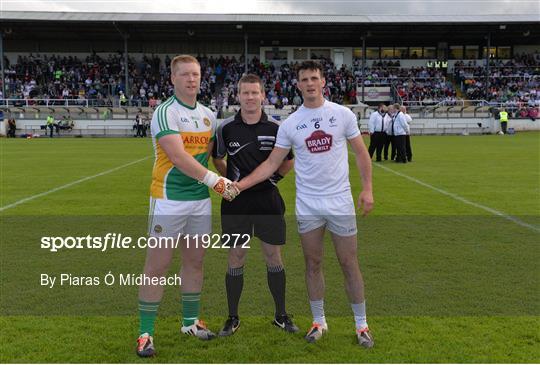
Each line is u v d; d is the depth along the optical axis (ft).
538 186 35.27
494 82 141.28
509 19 132.57
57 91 132.46
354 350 11.78
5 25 120.47
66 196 31.55
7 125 112.37
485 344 12.00
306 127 12.02
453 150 67.10
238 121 13.04
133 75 141.90
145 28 125.18
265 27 126.11
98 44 148.15
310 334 12.35
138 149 72.02
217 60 149.69
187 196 12.30
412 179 38.83
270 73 143.33
